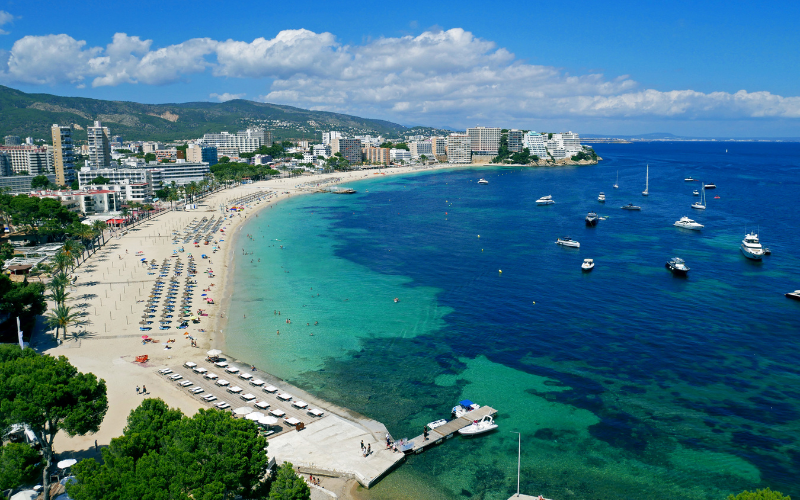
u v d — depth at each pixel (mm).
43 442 76750
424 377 118125
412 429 97500
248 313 158625
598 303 166625
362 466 85438
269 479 72000
